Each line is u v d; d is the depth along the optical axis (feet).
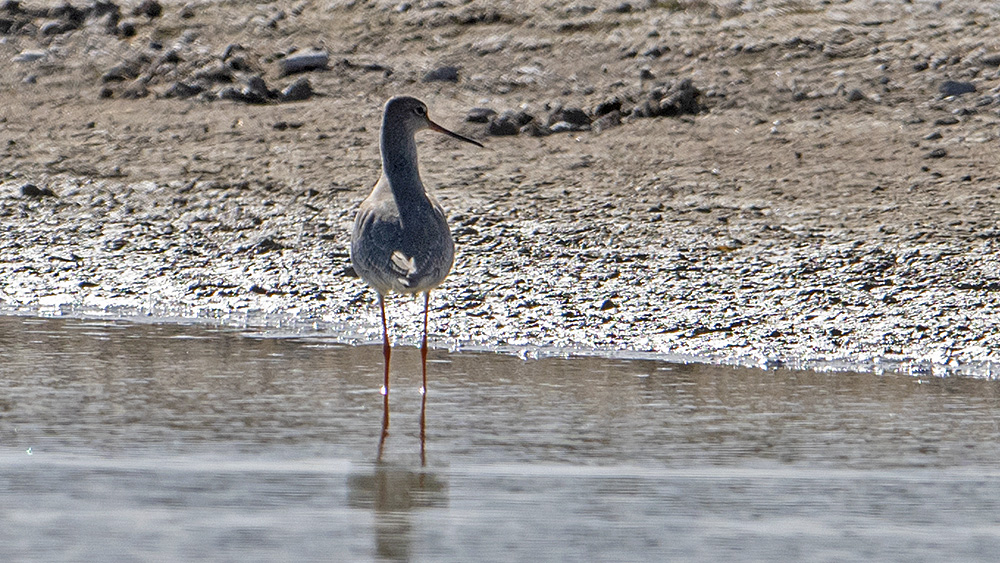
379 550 21.20
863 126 60.59
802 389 33.63
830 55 67.46
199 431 28.89
